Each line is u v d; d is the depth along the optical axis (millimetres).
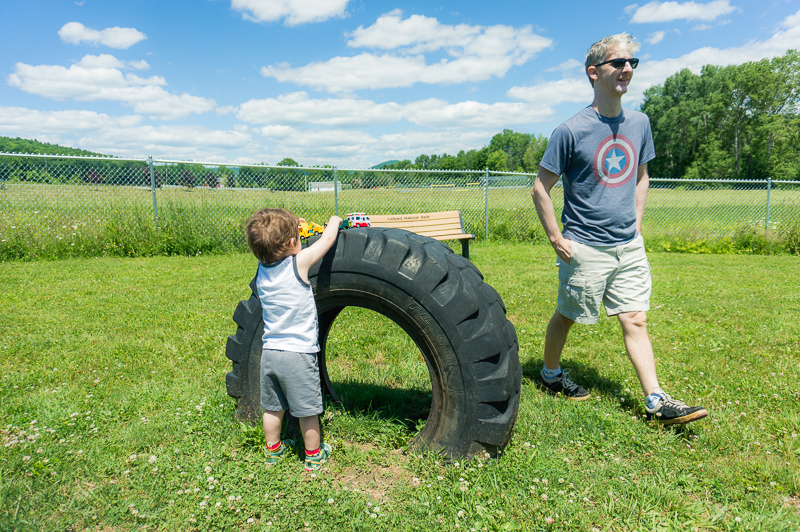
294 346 2203
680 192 14086
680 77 82938
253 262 8672
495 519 1932
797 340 4391
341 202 11016
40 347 4023
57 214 9359
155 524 1910
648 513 1955
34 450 2355
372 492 2189
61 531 1823
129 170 9617
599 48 2684
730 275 8219
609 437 2617
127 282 6777
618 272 2928
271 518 1942
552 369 3297
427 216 7840
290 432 2691
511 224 12250
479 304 2316
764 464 2324
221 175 10102
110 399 3061
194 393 3148
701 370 3652
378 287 2387
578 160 2818
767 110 66250
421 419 2846
